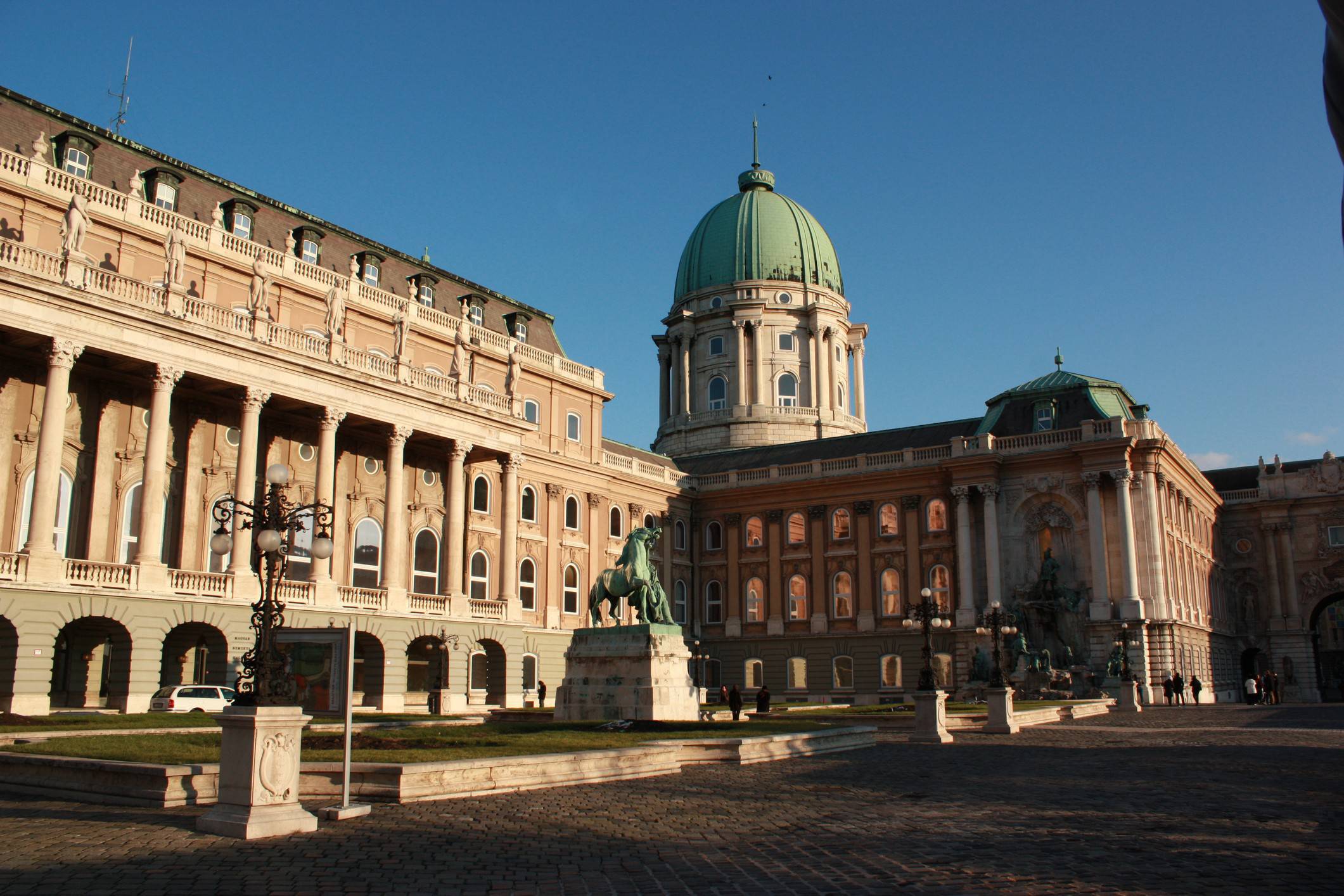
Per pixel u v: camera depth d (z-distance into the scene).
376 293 59.47
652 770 23.47
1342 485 84.38
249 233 54.88
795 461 85.44
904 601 75.00
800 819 16.73
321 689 45.97
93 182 46.91
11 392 43.25
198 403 49.34
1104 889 11.55
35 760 20.20
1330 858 13.33
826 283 108.50
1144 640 65.31
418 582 59.00
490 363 66.94
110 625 43.25
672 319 108.06
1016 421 75.00
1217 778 22.75
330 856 13.47
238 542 46.38
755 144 116.69
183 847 14.09
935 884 11.85
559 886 11.79
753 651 81.06
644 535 40.88
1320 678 89.38
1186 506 77.38
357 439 56.44
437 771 18.72
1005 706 38.53
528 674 65.56
